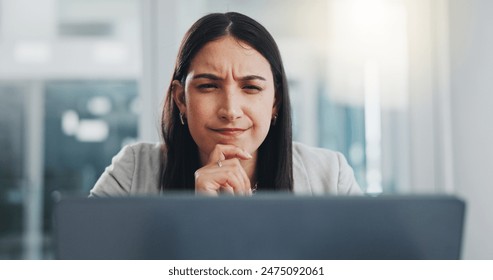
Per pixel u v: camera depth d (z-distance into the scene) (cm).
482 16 245
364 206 71
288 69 261
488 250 245
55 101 335
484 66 246
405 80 257
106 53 329
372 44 259
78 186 337
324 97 262
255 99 143
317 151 160
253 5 259
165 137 151
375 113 261
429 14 252
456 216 72
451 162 249
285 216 71
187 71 145
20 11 327
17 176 336
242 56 142
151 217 70
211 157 141
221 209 70
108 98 334
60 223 71
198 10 255
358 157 263
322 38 261
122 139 335
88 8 328
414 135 254
